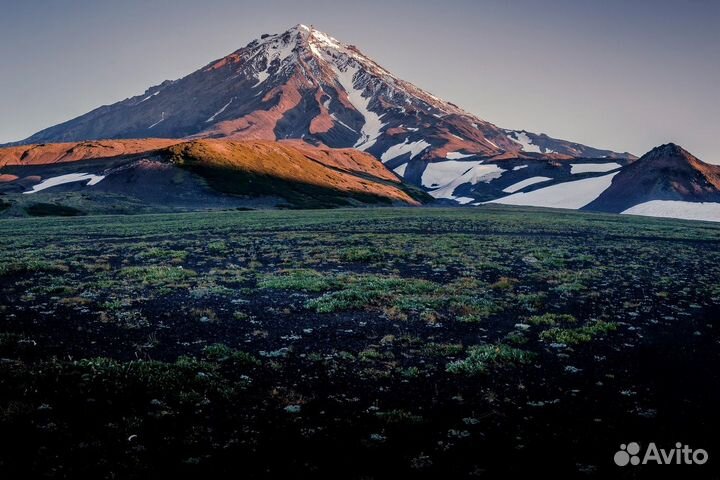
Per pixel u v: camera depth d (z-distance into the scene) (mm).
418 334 20375
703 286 31922
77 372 13977
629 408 13602
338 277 32438
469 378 15641
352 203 195125
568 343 19266
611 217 130000
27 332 18781
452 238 59094
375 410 13188
